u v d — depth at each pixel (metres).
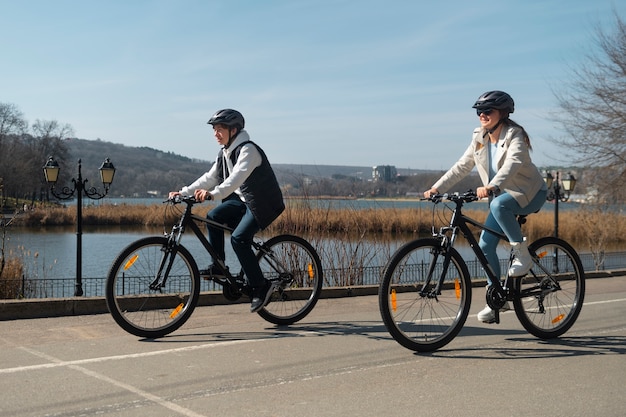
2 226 10.95
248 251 5.79
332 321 6.34
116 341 5.30
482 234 5.63
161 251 5.55
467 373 4.46
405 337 4.96
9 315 6.18
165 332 5.52
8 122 73.62
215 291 7.40
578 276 5.80
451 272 5.31
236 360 4.73
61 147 77.12
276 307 6.24
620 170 25.70
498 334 5.78
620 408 3.74
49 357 4.75
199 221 5.81
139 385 4.09
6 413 3.55
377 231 11.66
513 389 4.10
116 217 38.88
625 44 26.48
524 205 5.43
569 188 16.66
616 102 26.72
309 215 10.88
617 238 22.16
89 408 3.65
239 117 5.82
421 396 3.94
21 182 70.62
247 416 3.55
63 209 39.03
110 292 5.30
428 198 5.45
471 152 5.71
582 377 4.38
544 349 5.20
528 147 5.44
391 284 4.99
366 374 4.41
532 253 5.61
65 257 20.59
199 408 3.67
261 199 5.76
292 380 4.24
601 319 6.57
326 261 10.34
